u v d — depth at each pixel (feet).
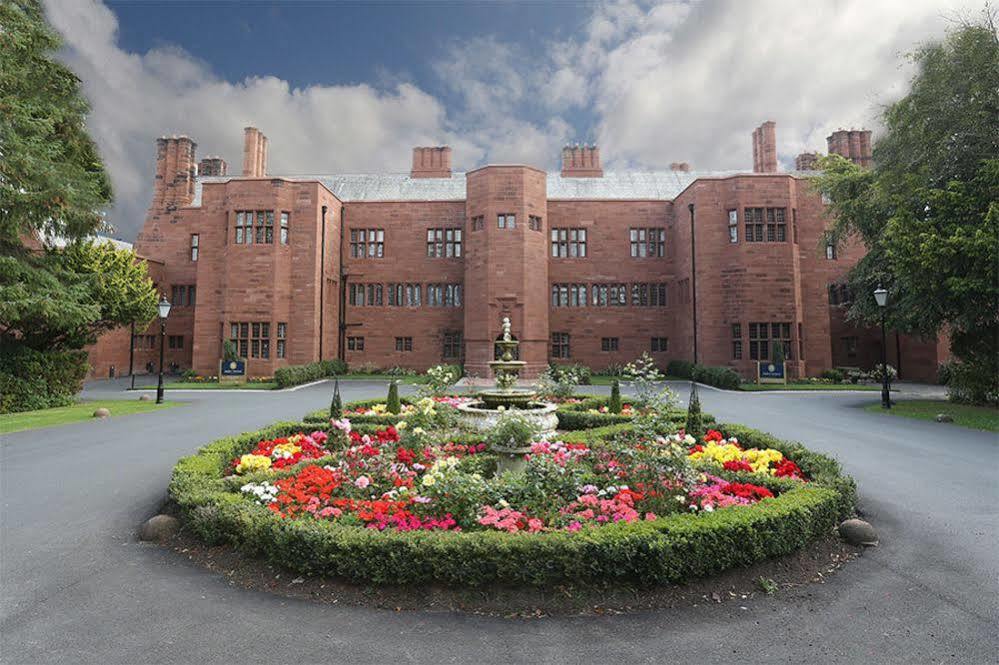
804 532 15.57
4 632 11.87
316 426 31.32
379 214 104.22
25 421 42.04
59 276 52.60
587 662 10.74
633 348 102.06
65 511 20.31
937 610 12.96
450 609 12.71
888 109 51.26
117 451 31.01
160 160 112.16
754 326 83.10
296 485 18.72
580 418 37.47
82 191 49.88
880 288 58.85
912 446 32.71
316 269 89.40
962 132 46.11
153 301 70.49
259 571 14.75
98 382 85.20
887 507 20.88
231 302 86.74
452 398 47.42
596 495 18.19
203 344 88.58
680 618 12.50
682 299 96.73
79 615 12.66
